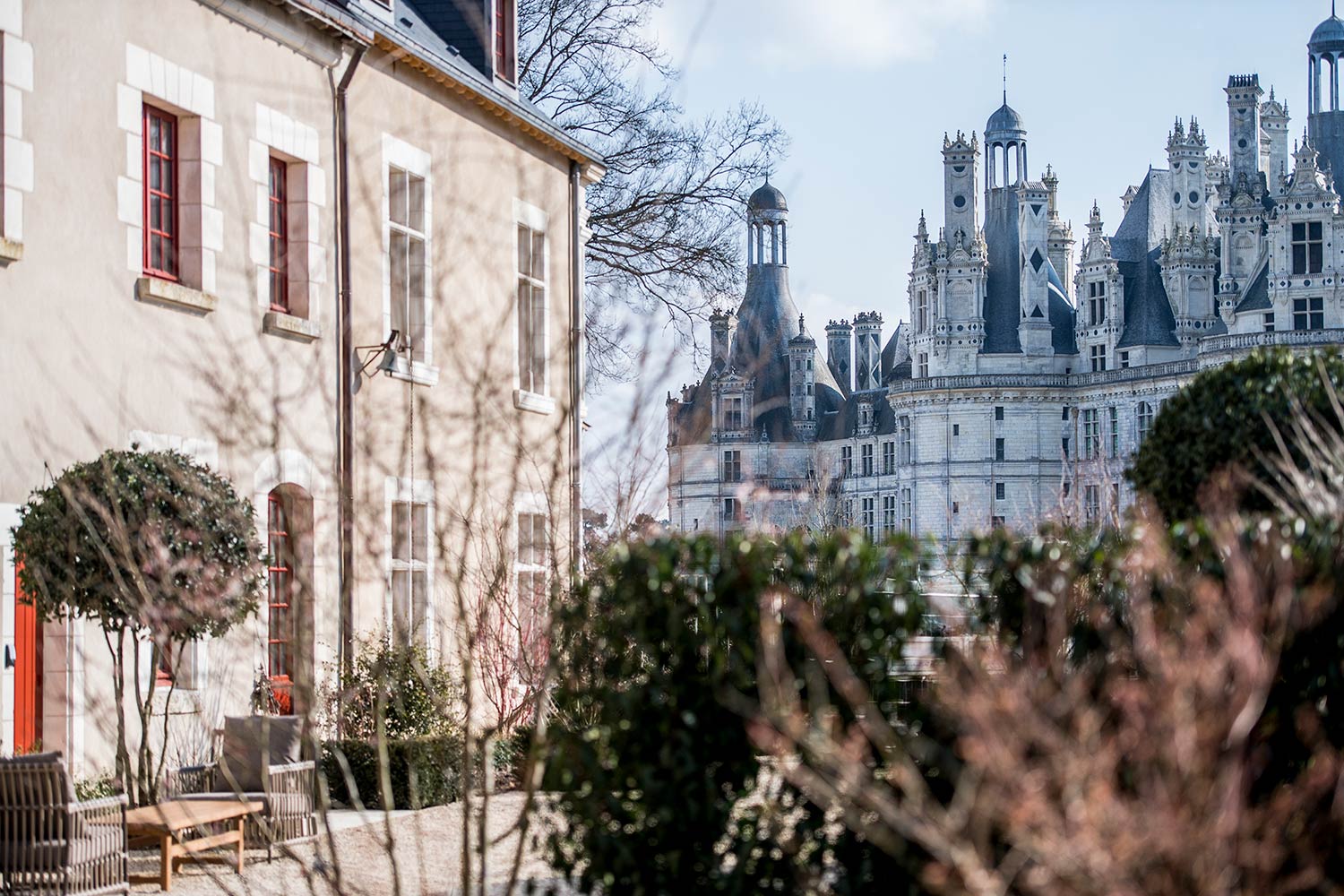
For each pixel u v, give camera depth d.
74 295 12.32
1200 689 5.42
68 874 9.54
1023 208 108.56
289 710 14.94
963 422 107.44
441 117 18.17
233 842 11.68
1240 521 7.30
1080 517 21.45
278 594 14.83
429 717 14.84
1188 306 101.56
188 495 11.26
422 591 16.62
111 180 12.78
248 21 14.61
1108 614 6.80
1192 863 4.83
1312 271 93.56
